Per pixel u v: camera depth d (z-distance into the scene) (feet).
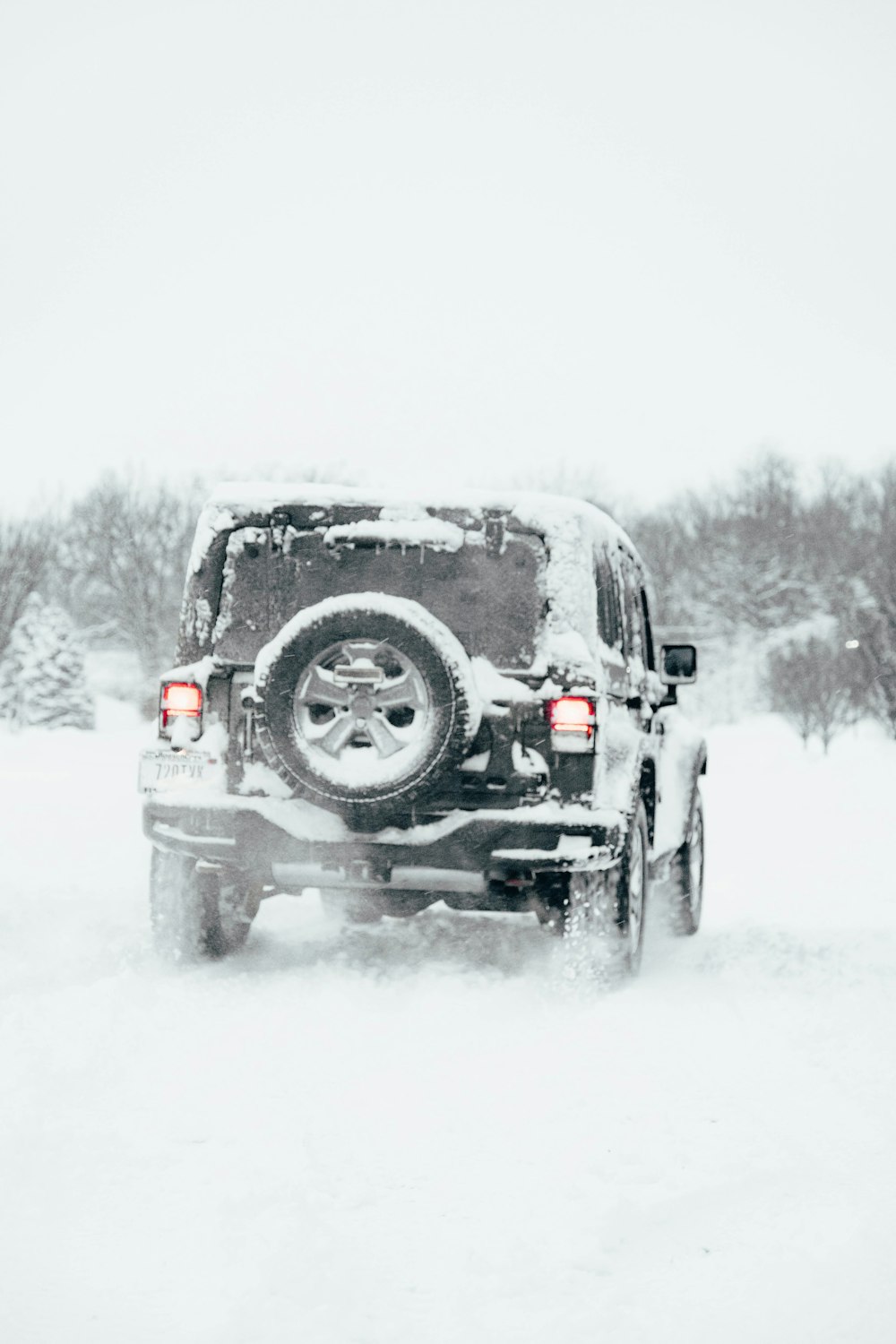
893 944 26.11
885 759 86.74
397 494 22.95
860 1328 10.05
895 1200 12.71
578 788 21.95
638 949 23.89
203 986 21.27
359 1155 13.73
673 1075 16.88
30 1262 11.12
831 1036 18.90
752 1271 11.12
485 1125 14.78
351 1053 17.54
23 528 155.43
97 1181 12.87
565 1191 12.85
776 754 114.62
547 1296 10.64
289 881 22.61
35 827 46.14
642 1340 9.93
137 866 36.86
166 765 22.66
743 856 43.80
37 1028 18.35
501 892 22.38
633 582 27.91
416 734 21.08
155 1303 10.44
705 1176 13.32
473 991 21.08
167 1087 15.89
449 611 22.62
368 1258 11.24
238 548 23.06
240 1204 12.28
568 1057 17.65
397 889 22.38
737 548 243.40
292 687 21.16
